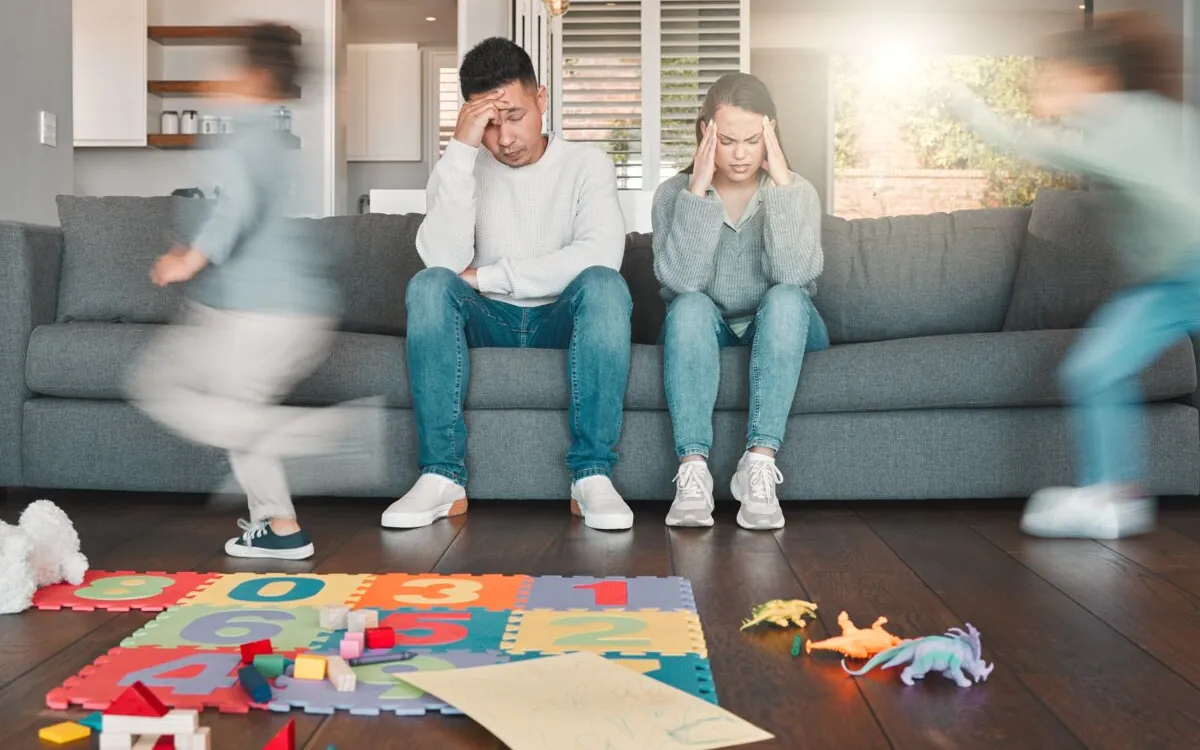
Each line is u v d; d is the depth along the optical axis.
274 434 1.98
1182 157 2.07
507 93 2.47
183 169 7.00
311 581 1.76
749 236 2.54
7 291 2.71
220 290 1.93
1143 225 2.11
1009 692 1.25
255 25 1.94
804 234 2.45
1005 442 2.53
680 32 6.16
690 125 6.19
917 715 1.17
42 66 4.20
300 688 1.23
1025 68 9.06
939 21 8.68
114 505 2.57
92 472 2.66
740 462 2.40
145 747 1.01
